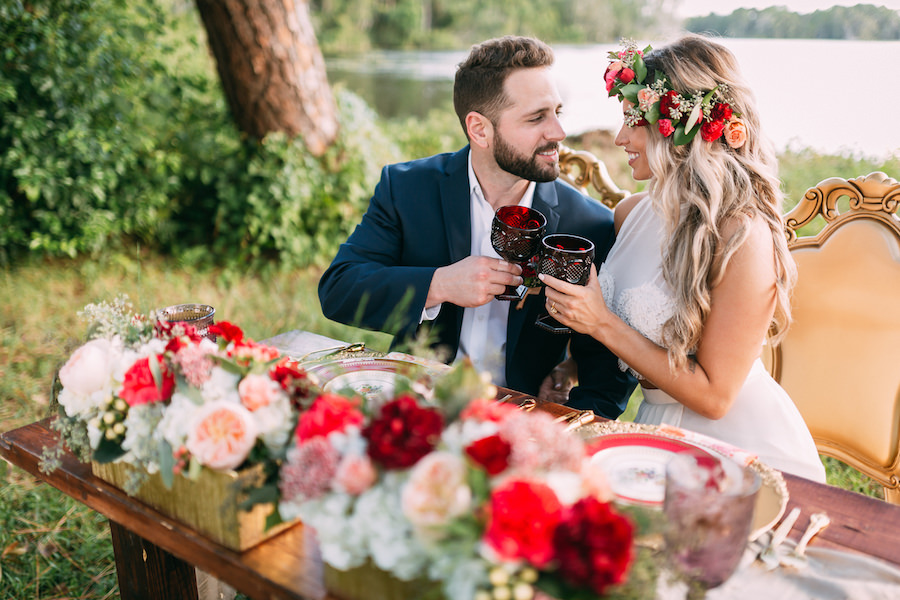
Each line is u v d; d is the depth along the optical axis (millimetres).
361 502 823
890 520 1125
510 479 769
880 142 5125
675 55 1719
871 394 1836
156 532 1126
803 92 6195
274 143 4961
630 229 1962
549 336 2043
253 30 4738
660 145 1734
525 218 1747
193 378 1027
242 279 4816
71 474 1251
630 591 772
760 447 1754
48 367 3449
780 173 4805
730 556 880
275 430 985
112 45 4938
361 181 5172
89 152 4676
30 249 4867
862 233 1836
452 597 778
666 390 1723
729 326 1664
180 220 5289
